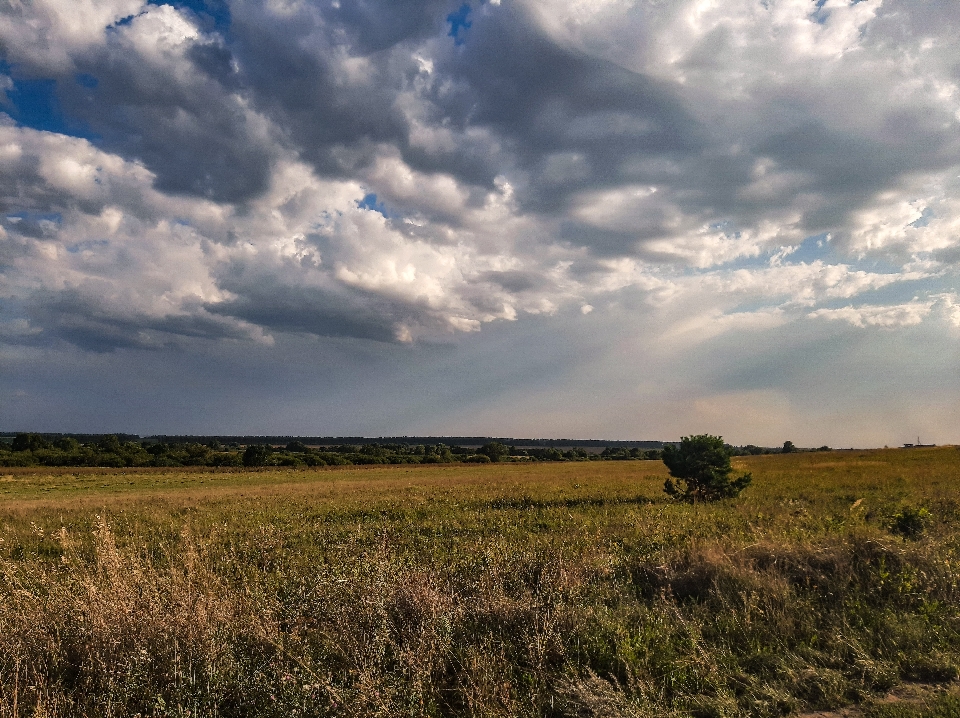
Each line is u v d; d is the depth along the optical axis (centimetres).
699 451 2281
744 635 556
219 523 1716
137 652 487
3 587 716
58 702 421
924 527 1091
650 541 1166
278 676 462
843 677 463
